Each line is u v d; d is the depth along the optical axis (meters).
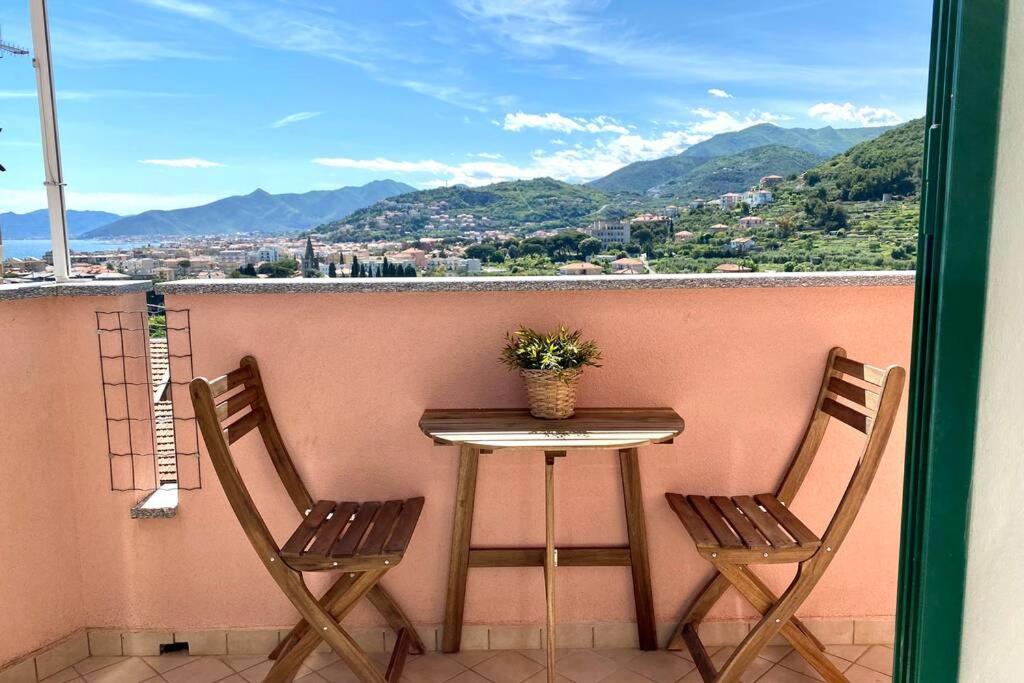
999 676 1.24
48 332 2.54
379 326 2.60
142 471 2.65
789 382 2.65
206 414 2.05
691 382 2.64
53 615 2.58
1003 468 1.20
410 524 2.37
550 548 2.23
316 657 2.65
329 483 2.66
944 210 1.17
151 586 2.66
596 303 2.61
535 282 2.53
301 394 2.62
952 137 1.14
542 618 2.71
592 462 2.65
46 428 2.54
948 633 1.23
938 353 1.18
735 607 2.73
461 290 2.53
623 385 2.64
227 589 2.67
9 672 2.45
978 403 1.19
